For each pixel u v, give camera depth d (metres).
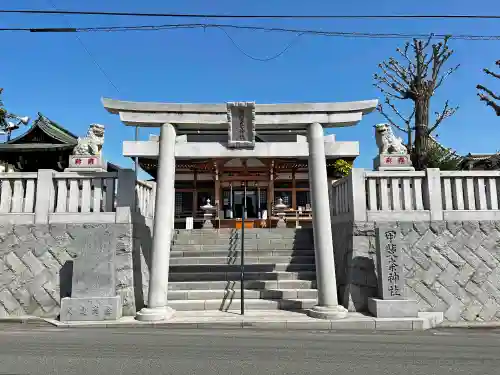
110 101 9.27
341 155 9.49
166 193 9.06
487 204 9.77
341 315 8.23
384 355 5.59
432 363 5.17
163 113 9.39
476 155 24.86
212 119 9.46
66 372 4.73
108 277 8.54
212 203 25.86
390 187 9.95
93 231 9.45
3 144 23.30
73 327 7.95
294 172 25.27
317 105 9.41
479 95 18.33
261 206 25.80
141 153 9.38
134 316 8.80
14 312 8.96
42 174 9.73
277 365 5.04
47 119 24.52
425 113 19.66
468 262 9.27
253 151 9.39
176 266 11.42
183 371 4.76
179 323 8.03
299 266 11.38
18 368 4.90
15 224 9.50
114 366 4.98
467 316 8.91
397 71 21.00
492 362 5.24
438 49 19.61
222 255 12.48
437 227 9.51
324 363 5.14
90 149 10.16
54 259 9.28
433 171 9.81
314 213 9.05
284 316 8.58
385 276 8.45
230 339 6.69
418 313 8.69
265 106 9.41
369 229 9.59
